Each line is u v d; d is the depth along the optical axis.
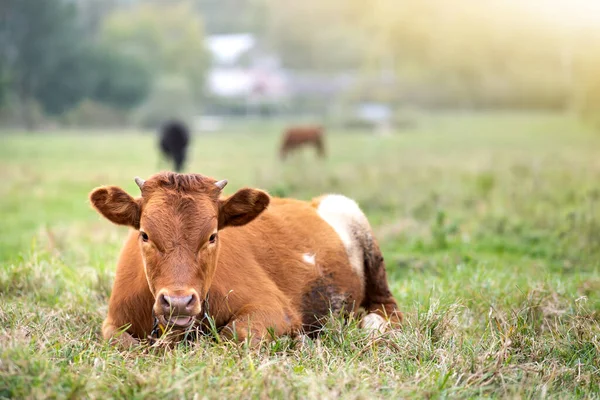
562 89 82.44
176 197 5.20
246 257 5.89
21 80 73.25
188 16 119.56
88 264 8.40
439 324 5.75
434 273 8.73
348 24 121.44
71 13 75.88
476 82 84.50
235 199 5.41
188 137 26.45
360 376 4.60
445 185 16.80
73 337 5.49
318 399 4.20
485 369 4.84
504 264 8.86
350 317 5.89
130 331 5.59
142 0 145.62
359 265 6.98
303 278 6.22
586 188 14.26
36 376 4.26
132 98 78.12
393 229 11.19
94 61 75.56
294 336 5.80
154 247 5.08
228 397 4.21
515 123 59.81
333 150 37.38
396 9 75.38
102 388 4.27
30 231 12.28
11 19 72.25
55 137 53.16
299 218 6.67
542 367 5.00
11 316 5.66
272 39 125.50
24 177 21.75
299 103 94.62
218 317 5.51
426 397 4.38
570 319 6.11
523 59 80.31
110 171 23.92
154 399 4.16
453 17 75.12
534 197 13.70
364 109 82.06
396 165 24.42
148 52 94.38
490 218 11.77
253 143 45.97
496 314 6.11
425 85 86.25
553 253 9.45
